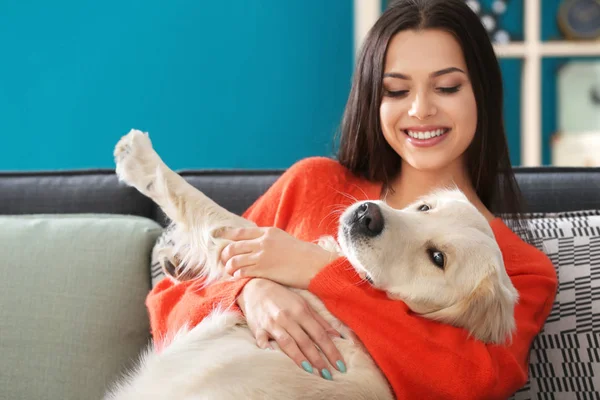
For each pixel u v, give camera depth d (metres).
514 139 3.79
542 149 3.77
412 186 1.71
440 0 1.56
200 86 3.84
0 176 2.00
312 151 3.92
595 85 3.66
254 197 1.90
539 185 1.85
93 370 1.63
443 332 1.23
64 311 1.66
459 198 1.44
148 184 1.53
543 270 1.49
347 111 1.75
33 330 1.66
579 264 1.60
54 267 1.70
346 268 1.32
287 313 1.25
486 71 1.60
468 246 1.26
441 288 1.26
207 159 3.91
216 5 3.78
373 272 1.28
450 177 1.69
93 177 1.97
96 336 1.65
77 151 3.82
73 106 3.79
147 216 1.95
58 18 3.71
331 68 3.86
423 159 1.59
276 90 3.87
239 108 3.88
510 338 1.27
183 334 1.35
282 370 1.17
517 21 3.63
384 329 1.22
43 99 3.77
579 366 1.52
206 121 3.87
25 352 1.65
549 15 3.69
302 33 3.83
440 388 1.17
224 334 1.30
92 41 3.75
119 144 1.56
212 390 1.15
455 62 1.54
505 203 1.69
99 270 1.69
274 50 3.84
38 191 1.95
